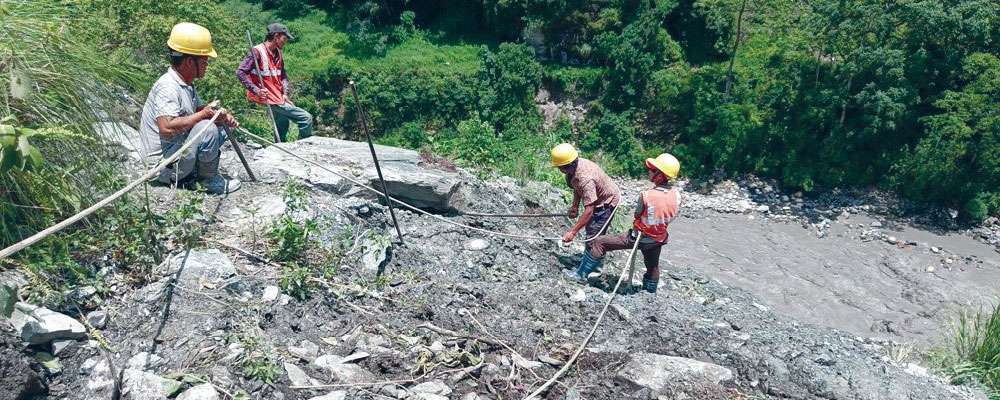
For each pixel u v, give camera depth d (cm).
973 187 1789
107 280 454
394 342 486
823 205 1927
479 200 816
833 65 2041
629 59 2250
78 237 460
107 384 379
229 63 1261
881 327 1213
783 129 2061
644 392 472
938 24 1747
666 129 2255
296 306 493
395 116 2458
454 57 2550
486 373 473
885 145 1967
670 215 670
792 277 1424
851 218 1839
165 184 587
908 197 1906
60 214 464
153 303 446
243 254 527
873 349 740
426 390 435
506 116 2389
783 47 2094
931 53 1867
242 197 613
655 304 672
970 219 1794
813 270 1471
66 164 463
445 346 493
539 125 2395
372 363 455
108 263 465
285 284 497
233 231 555
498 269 688
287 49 2638
